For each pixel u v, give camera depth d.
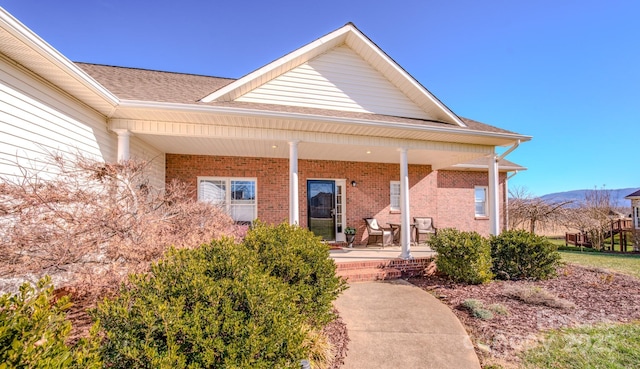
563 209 15.17
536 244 6.58
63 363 1.39
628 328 4.02
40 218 3.21
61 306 1.77
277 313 2.25
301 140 6.95
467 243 6.32
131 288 2.44
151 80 7.86
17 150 3.71
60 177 4.31
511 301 5.16
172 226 4.26
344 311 4.77
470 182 12.45
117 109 5.38
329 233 10.63
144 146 7.50
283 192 10.11
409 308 4.92
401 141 7.71
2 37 3.15
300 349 2.31
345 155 9.70
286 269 3.56
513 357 3.33
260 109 6.00
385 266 7.29
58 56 3.66
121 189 4.38
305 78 7.68
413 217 11.48
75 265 3.31
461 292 5.72
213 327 1.96
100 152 5.56
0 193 3.09
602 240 14.14
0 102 3.50
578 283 6.18
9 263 2.97
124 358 1.77
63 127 4.52
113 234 3.49
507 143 8.27
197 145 8.02
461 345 3.64
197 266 2.46
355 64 8.06
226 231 5.30
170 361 1.71
